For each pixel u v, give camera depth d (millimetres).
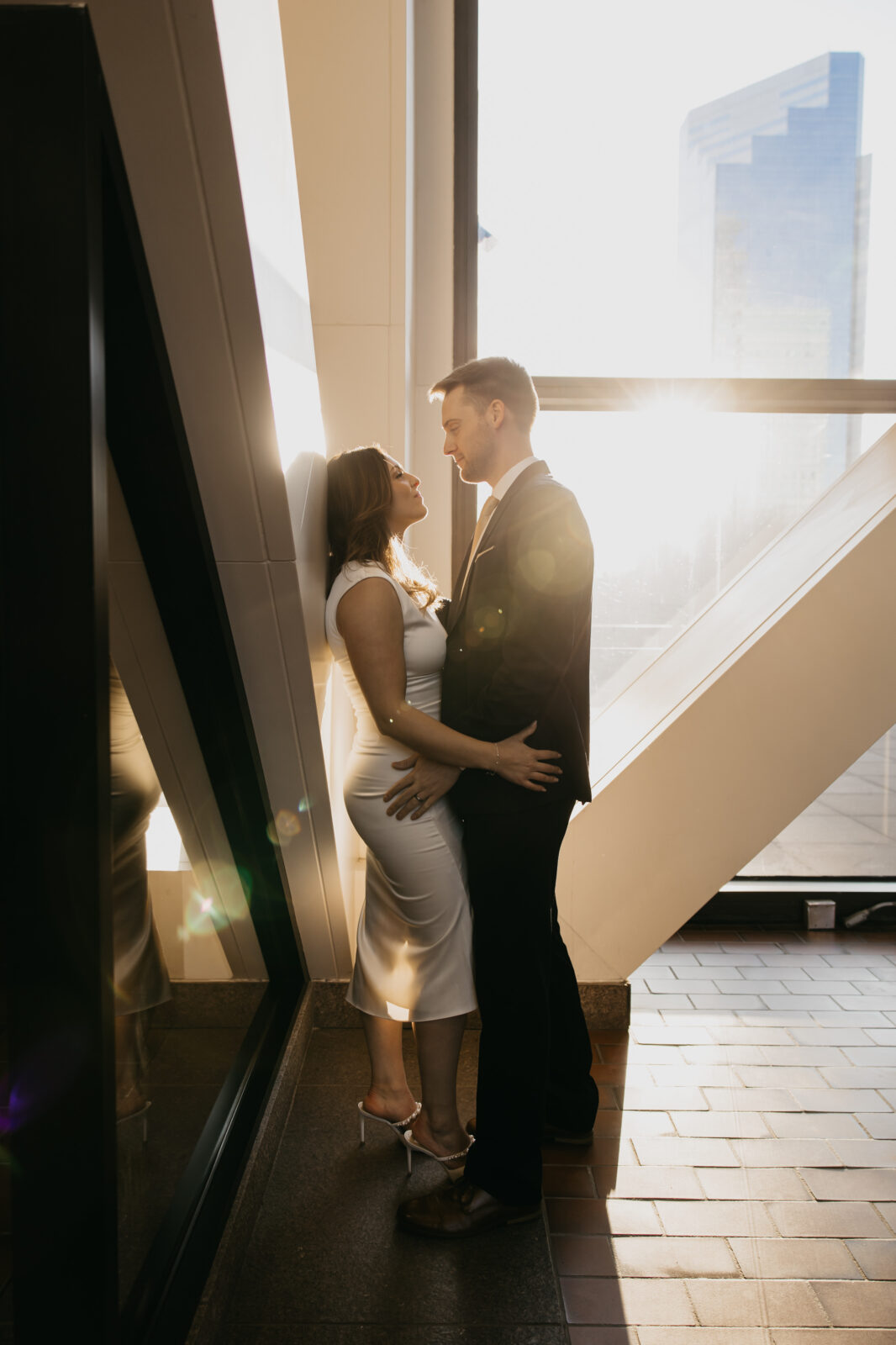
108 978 1011
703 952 3574
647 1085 2537
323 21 2668
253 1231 1885
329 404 2764
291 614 1744
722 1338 1636
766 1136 2289
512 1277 1766
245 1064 2250
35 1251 1035
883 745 3879
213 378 1397
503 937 1874
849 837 3902
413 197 3053
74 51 895
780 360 3287
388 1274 1771
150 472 1484
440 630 2047
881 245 3260
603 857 2877
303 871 2379
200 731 1886
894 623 2852
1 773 958
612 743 3111
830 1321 1681
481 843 1887
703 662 3076
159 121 1141
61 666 945
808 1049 2754
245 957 2365
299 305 1756
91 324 919
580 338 3262
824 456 3338
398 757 1966
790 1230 1932
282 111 1591
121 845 1438
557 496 1862
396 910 2020
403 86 2672
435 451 3201
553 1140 2244
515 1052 1867
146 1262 1506
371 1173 2100
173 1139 1688
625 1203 2018
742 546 3406
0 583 936
